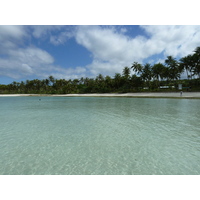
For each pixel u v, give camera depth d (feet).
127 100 122.93
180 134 30.99
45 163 19.76
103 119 46.70
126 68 273.33
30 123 42.39
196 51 180.34
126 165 19.10
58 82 367.86
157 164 19.25
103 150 23.67
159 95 158.92
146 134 31.32
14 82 432.25
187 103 87.51
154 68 227.20
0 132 33.78
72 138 29.37
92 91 287.69
